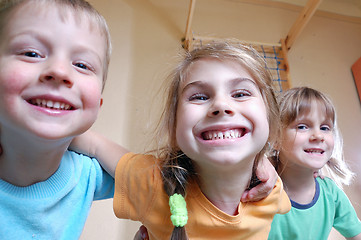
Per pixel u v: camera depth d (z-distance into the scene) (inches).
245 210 24.0
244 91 21.4
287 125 32.6
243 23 67.3
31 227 20.1
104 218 48.9
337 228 36.9
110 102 54.1
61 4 18.6
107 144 27.3
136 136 52.6
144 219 23.9
